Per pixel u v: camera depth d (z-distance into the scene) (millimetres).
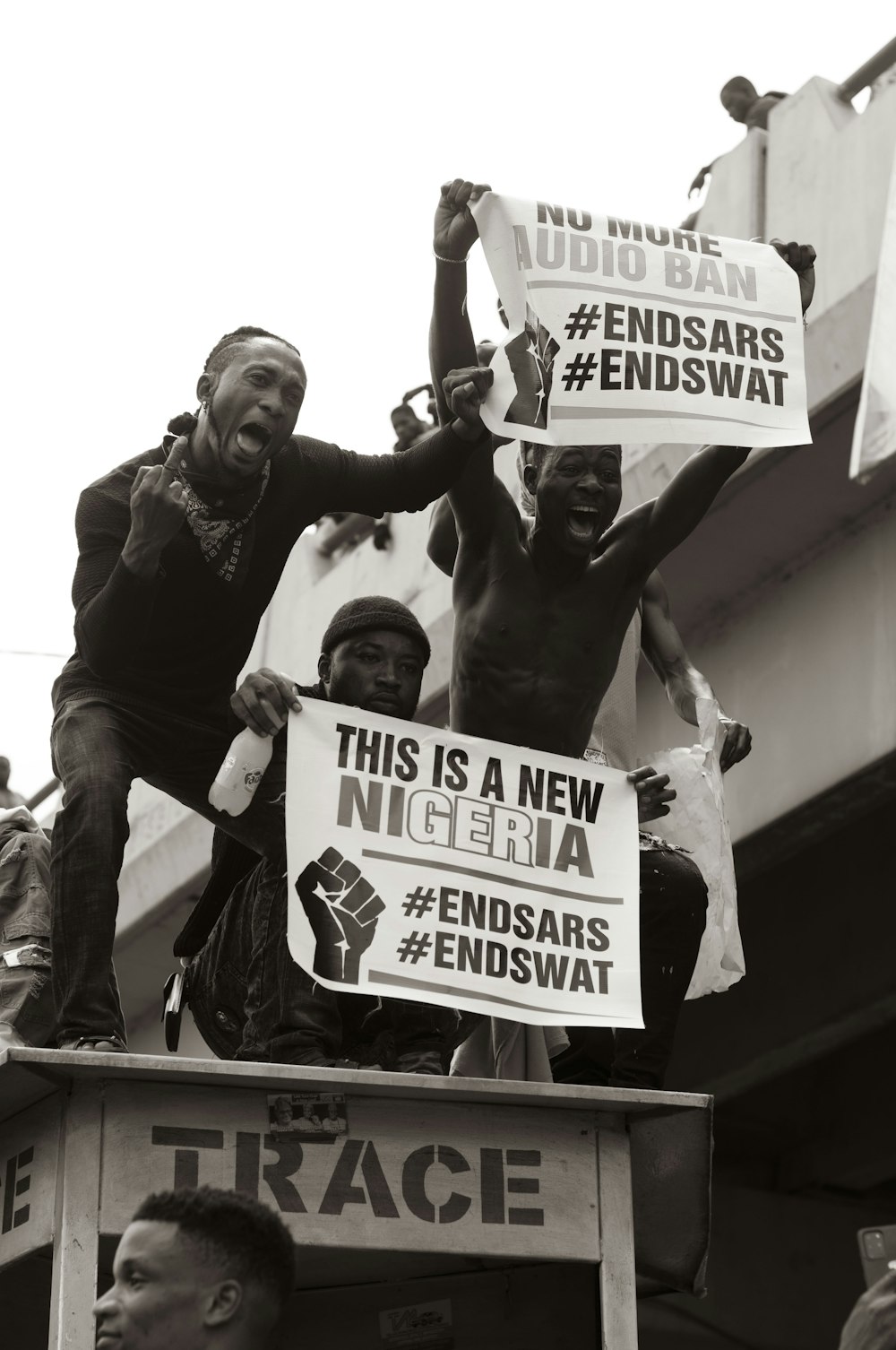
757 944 14570
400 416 13039
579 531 5832
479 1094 4980
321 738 5246
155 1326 3385
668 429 5594
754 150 11867
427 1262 5672
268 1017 5383
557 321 5617
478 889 5234
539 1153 5074
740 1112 16141
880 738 11570
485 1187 5004
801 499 11773
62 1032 5082
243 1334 3408
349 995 5562
